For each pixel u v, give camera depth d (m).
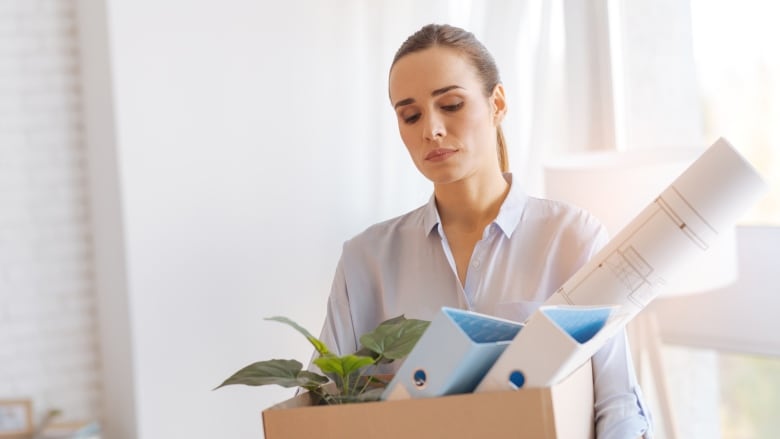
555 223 1.95
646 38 3.77
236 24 3.02
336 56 3.21
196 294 3.01
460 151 1.84
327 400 1.49
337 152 3.23
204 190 3.00
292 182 3.14
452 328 1.30
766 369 4.19
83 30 3.38
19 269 3.67
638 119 3.81
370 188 3.32
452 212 2.00
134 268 2.93
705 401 3.93
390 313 2.03
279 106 3.10
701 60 3.76
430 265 2.01
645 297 1.54
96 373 3.70
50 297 3.68
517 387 1.29
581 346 1.25
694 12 3.75
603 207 3.05
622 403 1.68
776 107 3.64
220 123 3.01
